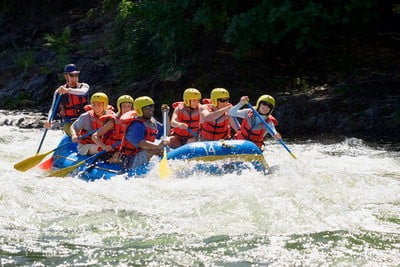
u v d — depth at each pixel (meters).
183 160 13.52
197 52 25.47
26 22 34.16
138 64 25.70
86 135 14.71
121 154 14.04
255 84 23.17
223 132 14.84
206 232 10.30
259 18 22.66
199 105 14.95
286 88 22.56
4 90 27.88
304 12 22.23
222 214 11.00
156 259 9.32
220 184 12.52
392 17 24.86
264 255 9.45
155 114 23.38
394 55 23.52
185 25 24.42
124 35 27.48
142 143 13.65
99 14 32.50
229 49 25.25
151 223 10.68
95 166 14.08
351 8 22.34
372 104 20.30
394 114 19.59
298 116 20.61
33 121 22.80
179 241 9.97
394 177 13.74
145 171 13.66
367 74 22.44
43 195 12.03
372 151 17.09
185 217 10.93
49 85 26.67
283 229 10.41
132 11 25.23
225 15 24.06
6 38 32.97
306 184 12.56
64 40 29.97
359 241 9.93
